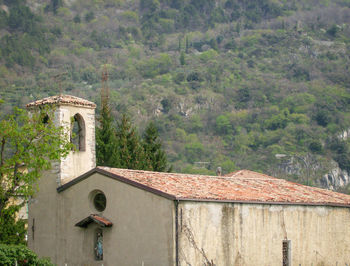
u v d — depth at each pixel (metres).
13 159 32.22
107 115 59.44
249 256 33.53
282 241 35.84
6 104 143.12
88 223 33.28
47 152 33.09
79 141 37.50
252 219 34.03
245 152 150.62
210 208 31.69
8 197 32.56
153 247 30.34
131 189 31.56
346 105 175.62
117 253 31.72
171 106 173.88
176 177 35.09
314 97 177.62
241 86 192.25
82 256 33.62
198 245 30.77
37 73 192.75
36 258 26.83
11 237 38.03
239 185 37.25
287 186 40.69
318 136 153.88
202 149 149.62
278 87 189.00
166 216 30.03
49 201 35.75
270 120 164.62
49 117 35.53
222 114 172.00
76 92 172.38
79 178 33.94
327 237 38.78
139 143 59.91
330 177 138.62
